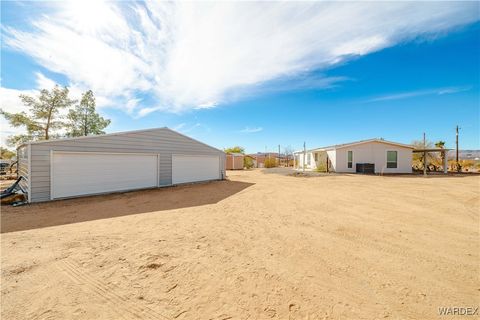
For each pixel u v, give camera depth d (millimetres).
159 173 12273
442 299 2373
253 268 3098
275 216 6070
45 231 4746
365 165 20984
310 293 2486
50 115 16297
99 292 2516
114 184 10273
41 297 2412
